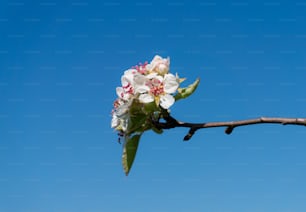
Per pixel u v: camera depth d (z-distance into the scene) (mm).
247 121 521
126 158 551
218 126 525
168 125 541
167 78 556
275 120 516
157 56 575
